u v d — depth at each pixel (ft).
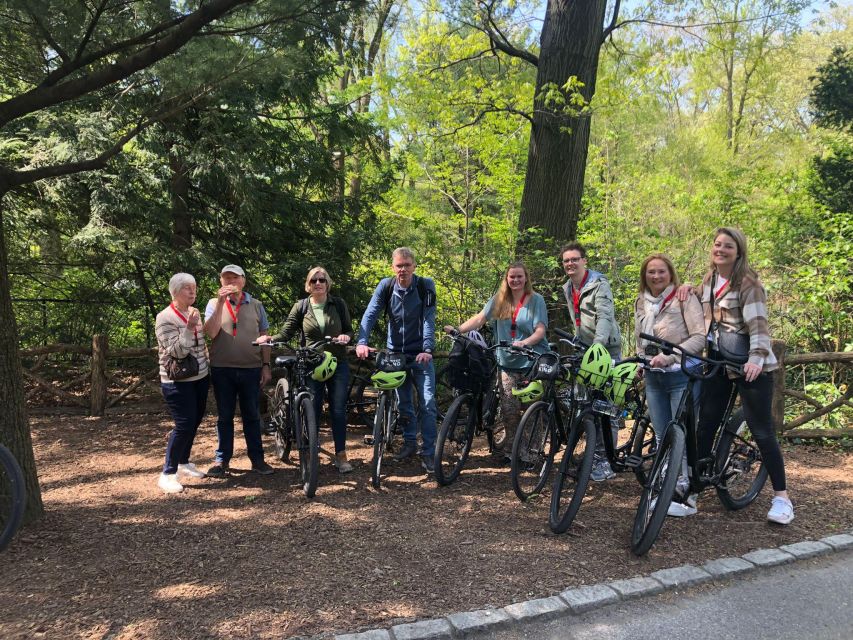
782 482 12.62
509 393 16.17
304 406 14.61
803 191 31.91
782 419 18.67
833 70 34.09
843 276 22.48
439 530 12.31
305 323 16.17
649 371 13.46
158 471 16.29
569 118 23.12
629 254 27.91
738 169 34.45
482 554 11.18
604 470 15.34
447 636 8.65
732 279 12.35
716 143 61.41
